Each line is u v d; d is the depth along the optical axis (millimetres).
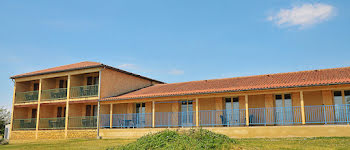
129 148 13625
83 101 25000
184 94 21047
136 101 23125
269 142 15078
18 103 28844
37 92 28406
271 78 21875
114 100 23734
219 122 21672
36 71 29719
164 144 12930
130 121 24969
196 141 13031
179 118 23344
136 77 28984
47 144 20047
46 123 27875
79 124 26391
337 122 18391
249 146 13203
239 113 21188
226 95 19938
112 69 25656
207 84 23734
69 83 26000
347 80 17188
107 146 17250
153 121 22094
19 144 21641
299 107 19578
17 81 28969
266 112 20406
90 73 27297
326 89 17438
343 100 18656
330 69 21781
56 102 26438
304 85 17719
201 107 22625
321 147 12961
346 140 14703
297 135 17219
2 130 37594
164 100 22062
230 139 14164
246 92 19391
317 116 19016
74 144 19188
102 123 24516
